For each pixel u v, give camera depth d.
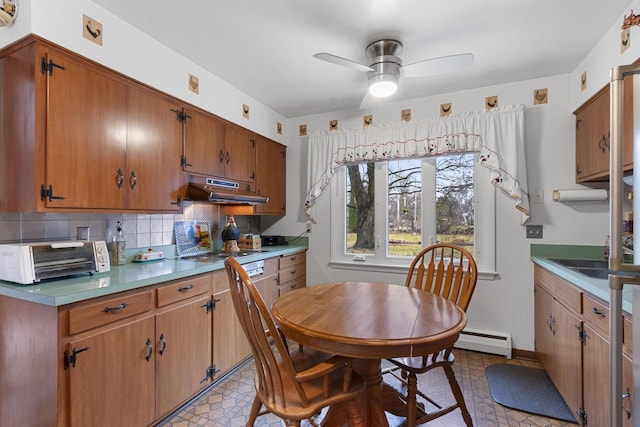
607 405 1.39
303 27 1.93
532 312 2.63
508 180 2.61
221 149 2.68
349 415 1.32
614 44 1.89
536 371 2.42
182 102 2.29
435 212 2.99
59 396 1.34
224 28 1.95
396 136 3.01
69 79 1.60
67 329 1.36
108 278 1.68
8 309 1.50
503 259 2.71
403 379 2.04
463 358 2.64
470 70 2.47
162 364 1.80
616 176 0.91
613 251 0.91
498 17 1.82
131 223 2.30
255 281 2.68
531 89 2.64
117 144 1.84
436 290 2.02
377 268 3.20
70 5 1.60
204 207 2.99
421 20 1.85
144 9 1.76
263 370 1.30
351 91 2.91
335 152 3.30
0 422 1.54
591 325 1.55
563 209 2.55
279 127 3.53
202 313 2.10
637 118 0.91
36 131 1.48
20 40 1.49
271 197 3.40
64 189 1.58
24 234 1.74
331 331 1.23
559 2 1.70
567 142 2.54
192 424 1.82
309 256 3.55
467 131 2.75
